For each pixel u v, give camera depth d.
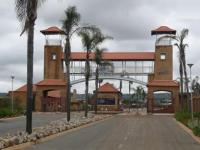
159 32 92.56
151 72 93.81
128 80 90.31
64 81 90.44
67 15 47.59
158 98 115.62
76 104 101.12
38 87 89.81
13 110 72.12
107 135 32.72
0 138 24.53
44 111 89.12
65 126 38.66
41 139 27.84
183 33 58.12
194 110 60.88
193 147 24.20
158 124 48.59
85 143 26.02
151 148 23.25
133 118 65.12
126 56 93.88
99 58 73.44
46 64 95.12
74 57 92.19
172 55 92.94
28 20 27.36
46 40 95.44
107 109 97.56
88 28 49.00
